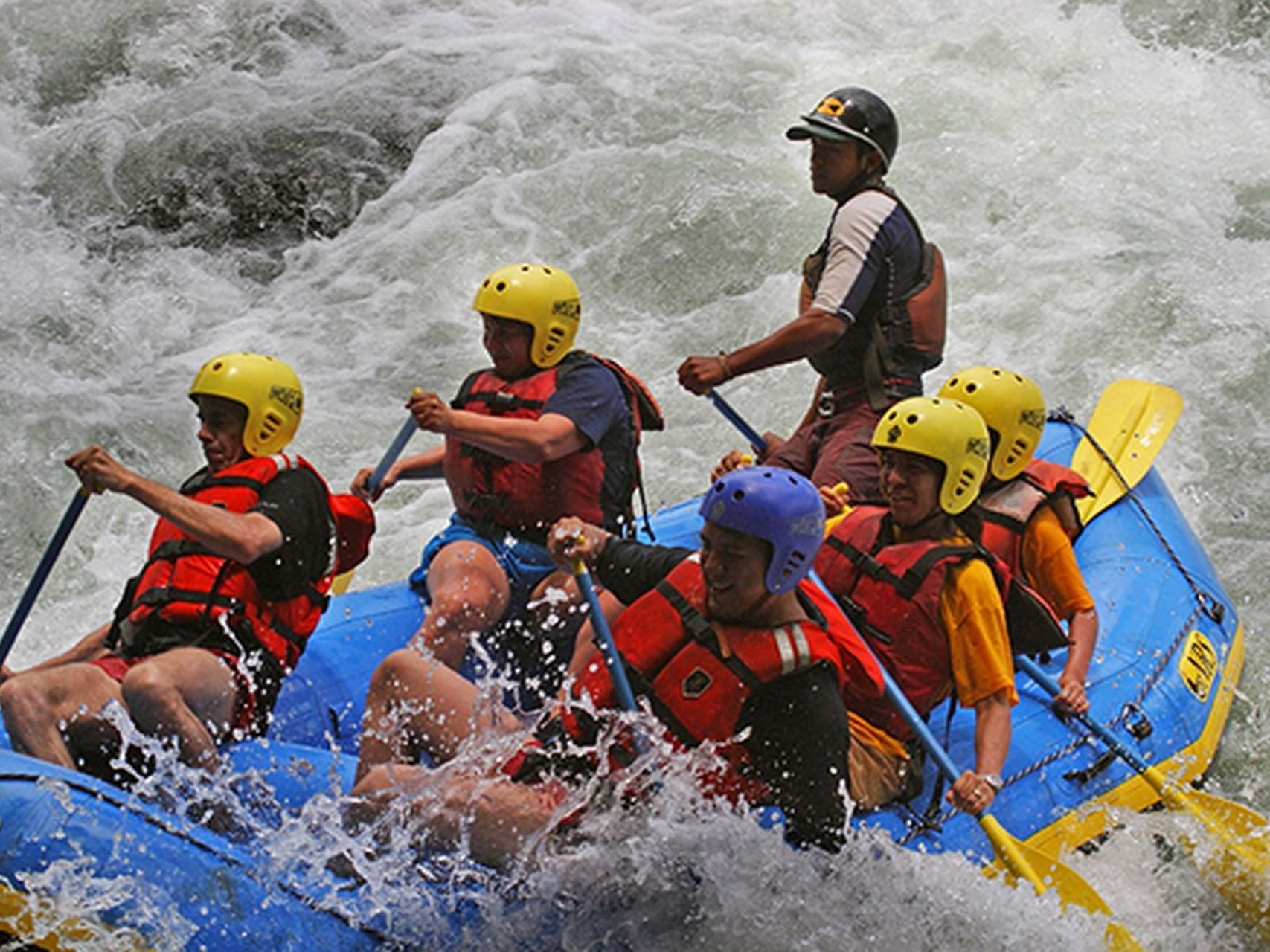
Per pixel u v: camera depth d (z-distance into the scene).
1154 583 19.80
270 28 37.69
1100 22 35.22
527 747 14.25
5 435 26.81
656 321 29.77
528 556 18.06
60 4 37.59
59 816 12.70
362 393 28.41
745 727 13.59
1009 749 16.47
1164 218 30.44
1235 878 16.41
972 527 16.55
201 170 34.22
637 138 33.62
